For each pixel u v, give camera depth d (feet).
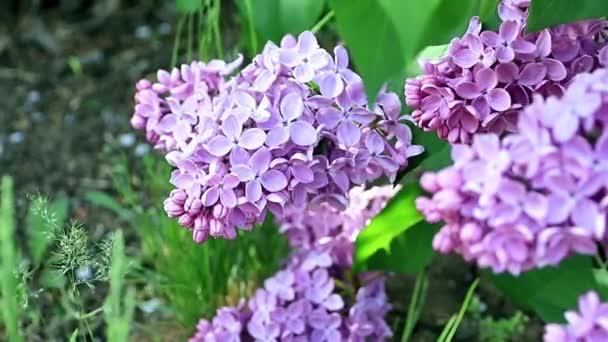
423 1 1.52
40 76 3.41
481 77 1.68
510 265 1.47
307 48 1.74
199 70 1.87
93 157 2.99
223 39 3.22
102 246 1.81
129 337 2.37
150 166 2.54
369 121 1.75
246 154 1.70
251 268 2.28
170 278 2.29
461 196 1.47
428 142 1.82
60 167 2.95
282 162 1.70
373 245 1.87
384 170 1.80
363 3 1.54
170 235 2.26
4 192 1.62
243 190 1.72
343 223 2.09
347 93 1.74
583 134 1.48
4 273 1.64
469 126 1.70
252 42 1.98
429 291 2.44
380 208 2.08
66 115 3.19
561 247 1.46
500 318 2.39
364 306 2.08
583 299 1.51
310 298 2.03
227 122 1.70
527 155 1.45
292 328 2.01
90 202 2.81
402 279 2.48
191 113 1.84
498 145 1.46
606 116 1.47
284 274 2.04
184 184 1.73
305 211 2.05
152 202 2.67
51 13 3.76
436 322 2.36
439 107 1.70
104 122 3.14
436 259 2.52
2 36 3.64
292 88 1.74
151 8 3.73
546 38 1.68
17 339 1.66
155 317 2.42
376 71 1.54
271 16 1.79
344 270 2.11
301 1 1.77
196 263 2.25
